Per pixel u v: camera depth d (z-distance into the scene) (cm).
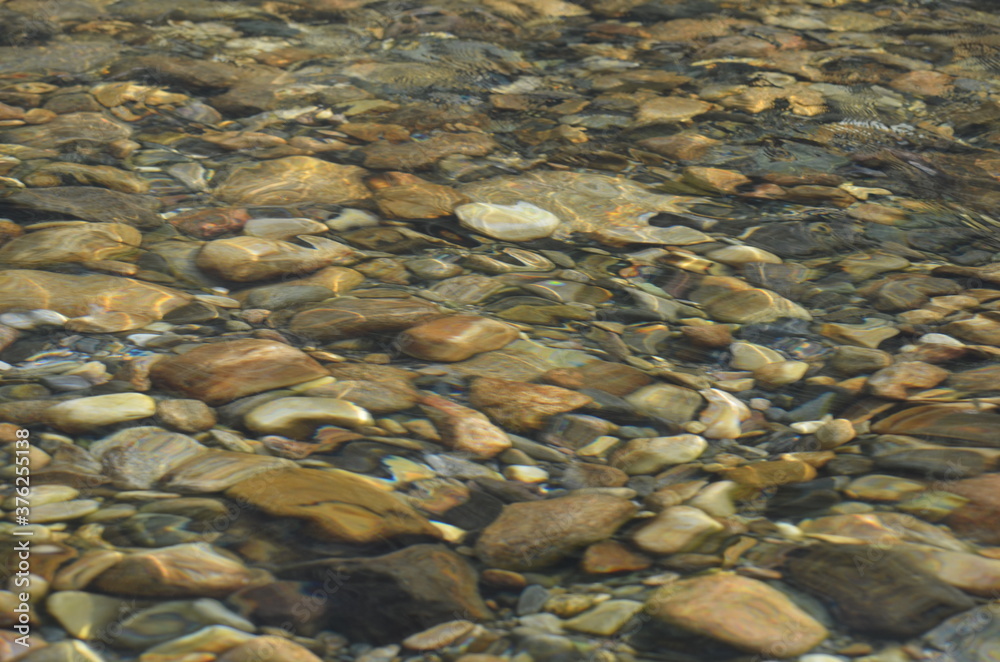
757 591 138
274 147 318
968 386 198
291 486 157
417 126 341
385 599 136
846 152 330
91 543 143
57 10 436
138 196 277
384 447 173
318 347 207
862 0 498
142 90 358
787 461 174
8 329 204
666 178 308
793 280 250
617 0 488
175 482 159
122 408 179
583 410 191
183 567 139
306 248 254
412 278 244
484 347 212
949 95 380
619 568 144
